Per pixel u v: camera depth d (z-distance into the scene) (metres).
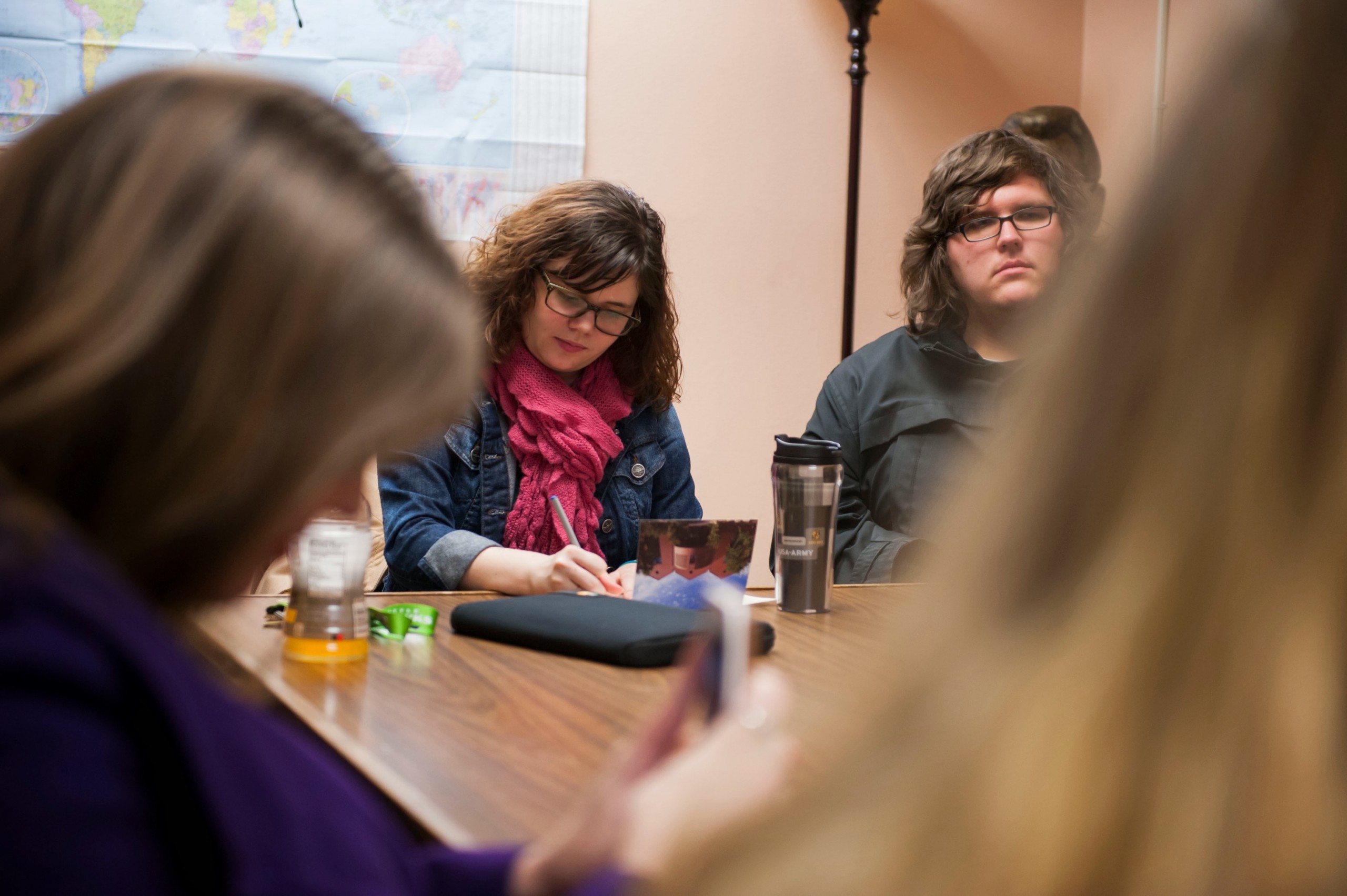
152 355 0.44
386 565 2.30
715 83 3.42
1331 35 0.26
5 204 0.45
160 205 0.44
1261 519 0.24
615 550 2.04
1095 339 0.28
